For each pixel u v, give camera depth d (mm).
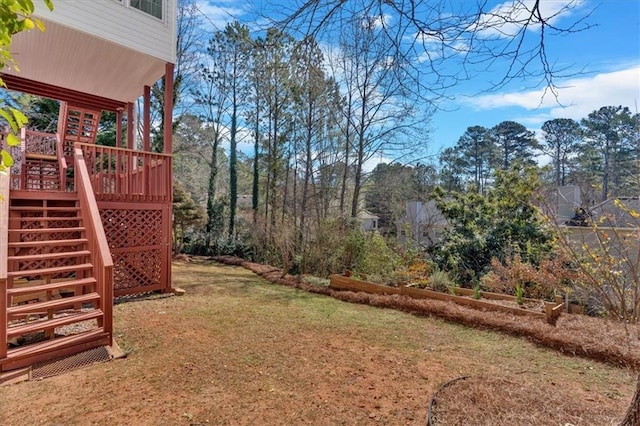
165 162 6676
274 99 14133
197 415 2652
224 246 14281
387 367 3615
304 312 5727
